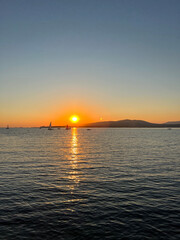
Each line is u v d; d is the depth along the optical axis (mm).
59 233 11438
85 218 13203
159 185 20422
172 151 49250
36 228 11969
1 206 15031
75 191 18500
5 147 59812
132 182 21500
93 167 29562
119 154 43781
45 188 19375
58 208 14711
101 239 10883
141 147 59625
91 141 88750
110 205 15273
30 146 63500
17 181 21828
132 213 13922
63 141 89375
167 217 13336
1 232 11516
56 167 29531
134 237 11055
